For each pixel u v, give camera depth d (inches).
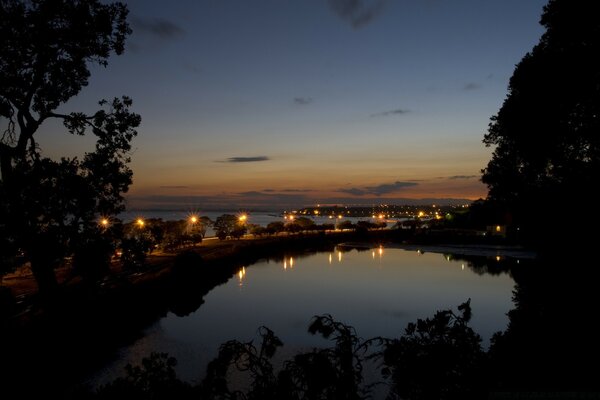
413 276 1577.3
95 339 707.4
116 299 861.2
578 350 406.3
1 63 573.6
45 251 502.6
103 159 577.6
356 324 909.2
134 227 1765.5
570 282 633.0
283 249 2672.2
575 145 818.2
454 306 1074.1
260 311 1052.5
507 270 1679.4
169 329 877.8
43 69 613.3
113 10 645.3
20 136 613.0
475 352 215.8
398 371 206.4
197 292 1290.6
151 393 188.9
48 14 578.6
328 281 1494.8
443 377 202.7
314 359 198.2
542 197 780.0
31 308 714.2
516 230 2544.3
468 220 3289.9
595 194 674.8
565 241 706.8
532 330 488.7
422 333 217.5
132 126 676.1
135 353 716.7
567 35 813.2
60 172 498.9
